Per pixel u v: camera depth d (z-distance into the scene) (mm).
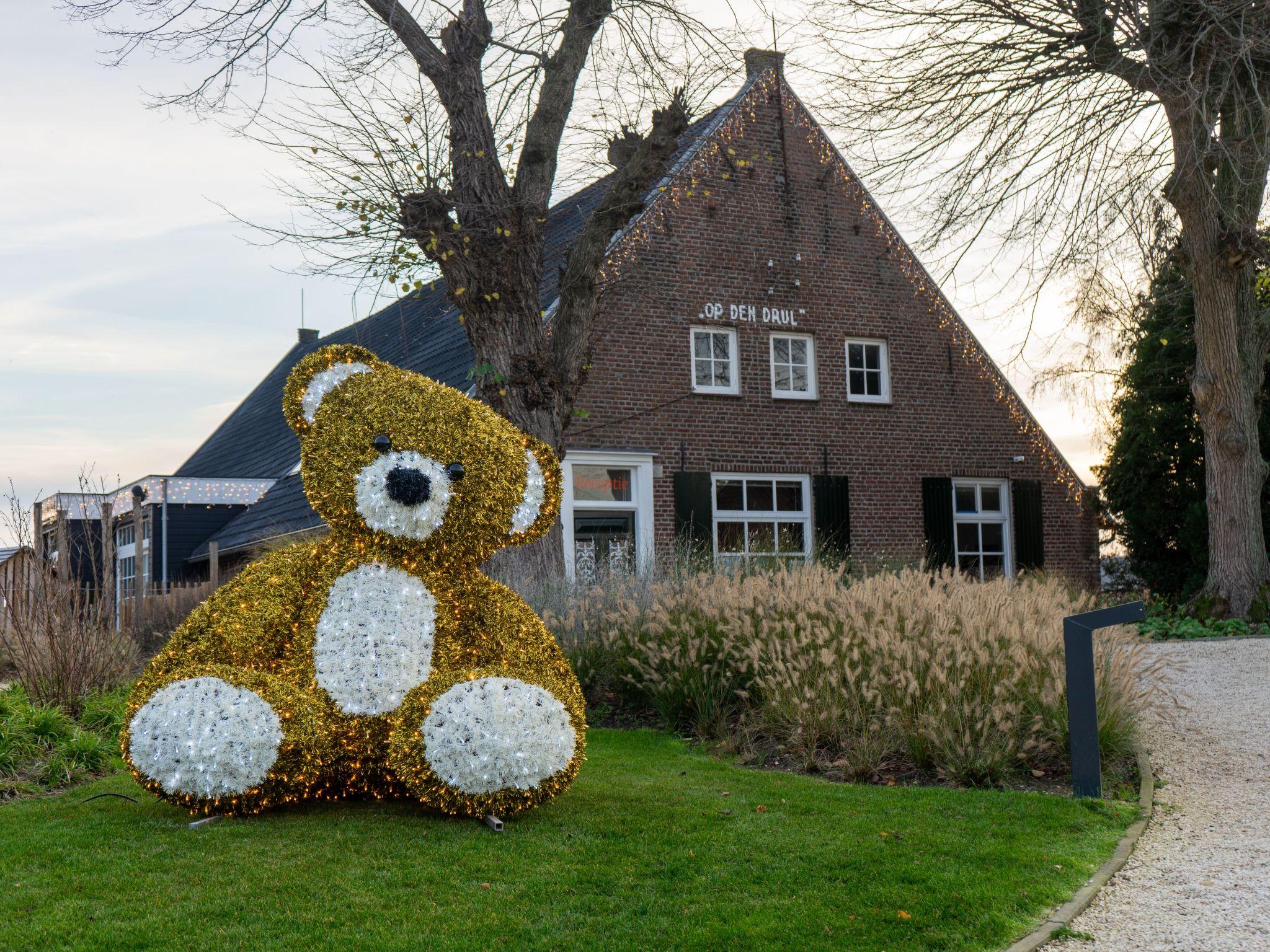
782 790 5727
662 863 4402
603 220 10898
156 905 3846
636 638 8203
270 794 4855
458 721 4723
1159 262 14203
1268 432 16281
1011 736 6031
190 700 4793
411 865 4316
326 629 5074
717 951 3576
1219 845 4875
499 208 10141
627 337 14883
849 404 16641
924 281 17406
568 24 10859
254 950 3482
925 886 4188
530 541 5430
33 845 4516
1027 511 18000
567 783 4941
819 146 16812
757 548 14766
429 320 19203
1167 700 8117
